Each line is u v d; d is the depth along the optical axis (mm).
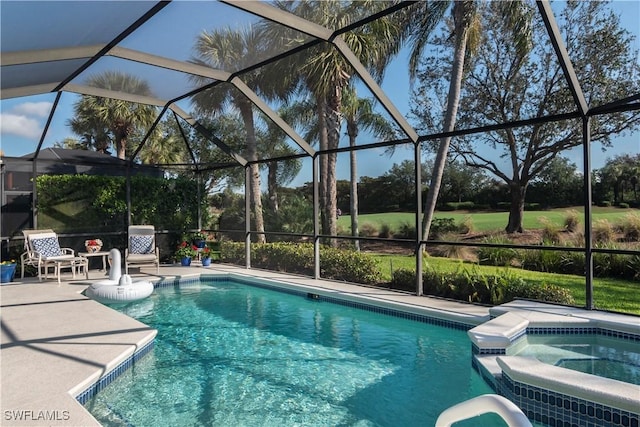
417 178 6602
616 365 3912
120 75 6809
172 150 16297
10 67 5281
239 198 13688
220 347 5098
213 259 11727
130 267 9883
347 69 10602
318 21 9500
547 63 11781
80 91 7348
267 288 8414
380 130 13656
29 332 4703
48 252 8445
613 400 2770
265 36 6344
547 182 11461
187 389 3924
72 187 9680
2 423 2684
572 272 9266
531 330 4719
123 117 15227
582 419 2928
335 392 3854
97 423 2703
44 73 6012
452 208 12891
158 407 3562
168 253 11195
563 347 4398
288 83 11336
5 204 8891
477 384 3967
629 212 10031
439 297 6543
